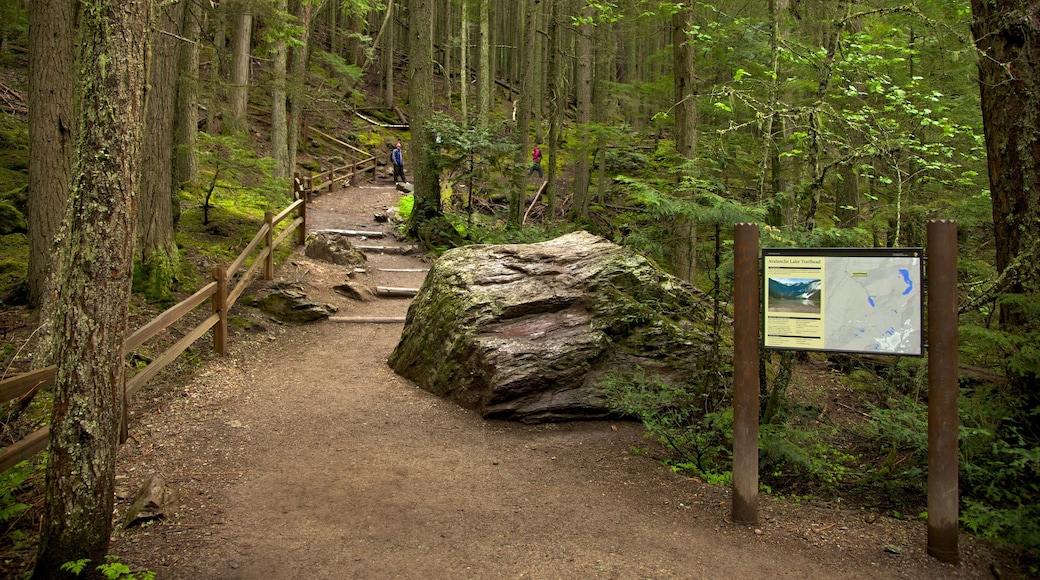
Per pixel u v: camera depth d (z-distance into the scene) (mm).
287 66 19656
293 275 11734
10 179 12266
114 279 3551
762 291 4562
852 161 6645
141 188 9266
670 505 4879
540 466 5664
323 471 5371
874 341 4281
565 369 6879
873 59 8664
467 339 7289
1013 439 5016
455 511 4699
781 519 4645
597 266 7844
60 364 3477
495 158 16203
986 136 5695
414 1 15375
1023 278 5105
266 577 3746
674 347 7168
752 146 10727
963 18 8875
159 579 3660
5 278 8898
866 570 3941
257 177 13539
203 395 7020
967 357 5844
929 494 4102
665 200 5785
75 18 10180
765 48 10617
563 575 3818
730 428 5664
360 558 3990
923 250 4188
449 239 15398
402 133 31359
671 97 15242
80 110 3514
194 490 4898
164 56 9336
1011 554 4188
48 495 3469
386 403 7234
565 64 22781
